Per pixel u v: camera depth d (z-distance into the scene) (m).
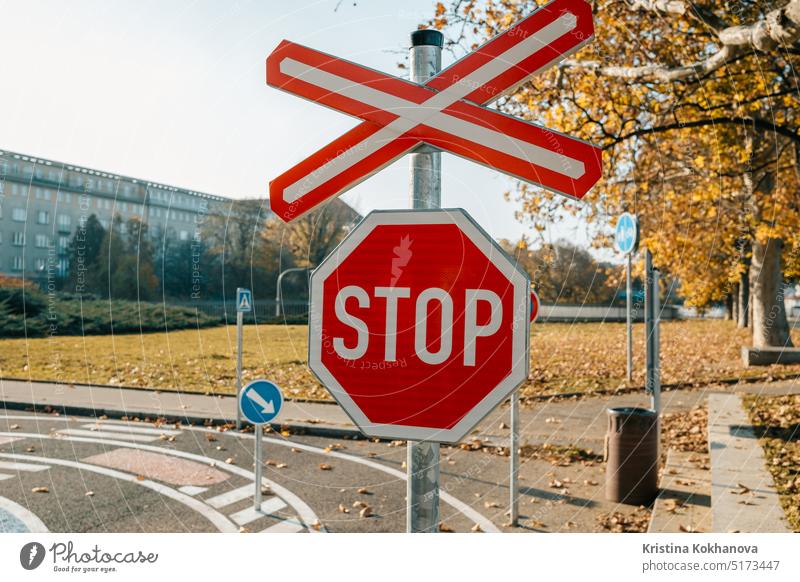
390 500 5.61
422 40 1.32
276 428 8.70
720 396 10.43
